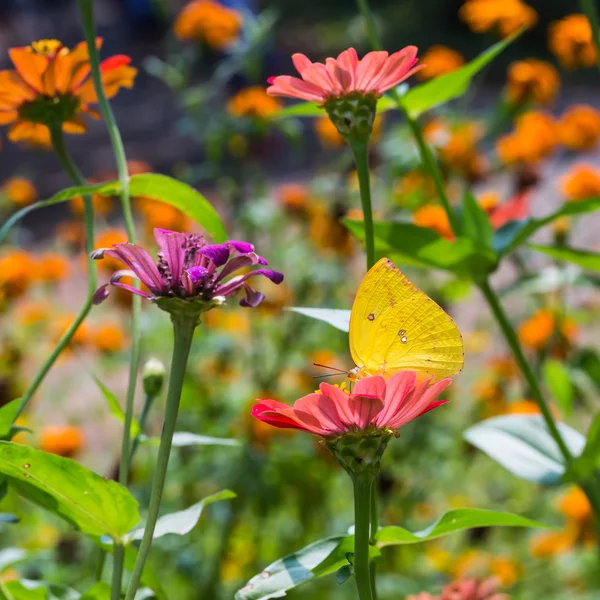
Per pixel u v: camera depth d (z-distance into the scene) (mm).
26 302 1876
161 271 723
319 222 1550
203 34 1591
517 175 1590
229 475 1357
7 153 3938
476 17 1541
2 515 786
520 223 974
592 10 937
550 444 972
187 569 1326
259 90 1567
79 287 2422
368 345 742
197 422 1438
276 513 1458
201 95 1637
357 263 1775
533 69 1581
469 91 1737
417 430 1520
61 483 761
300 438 1474
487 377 1621
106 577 1215
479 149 1667
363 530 724
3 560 911
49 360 802
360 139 800
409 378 698
